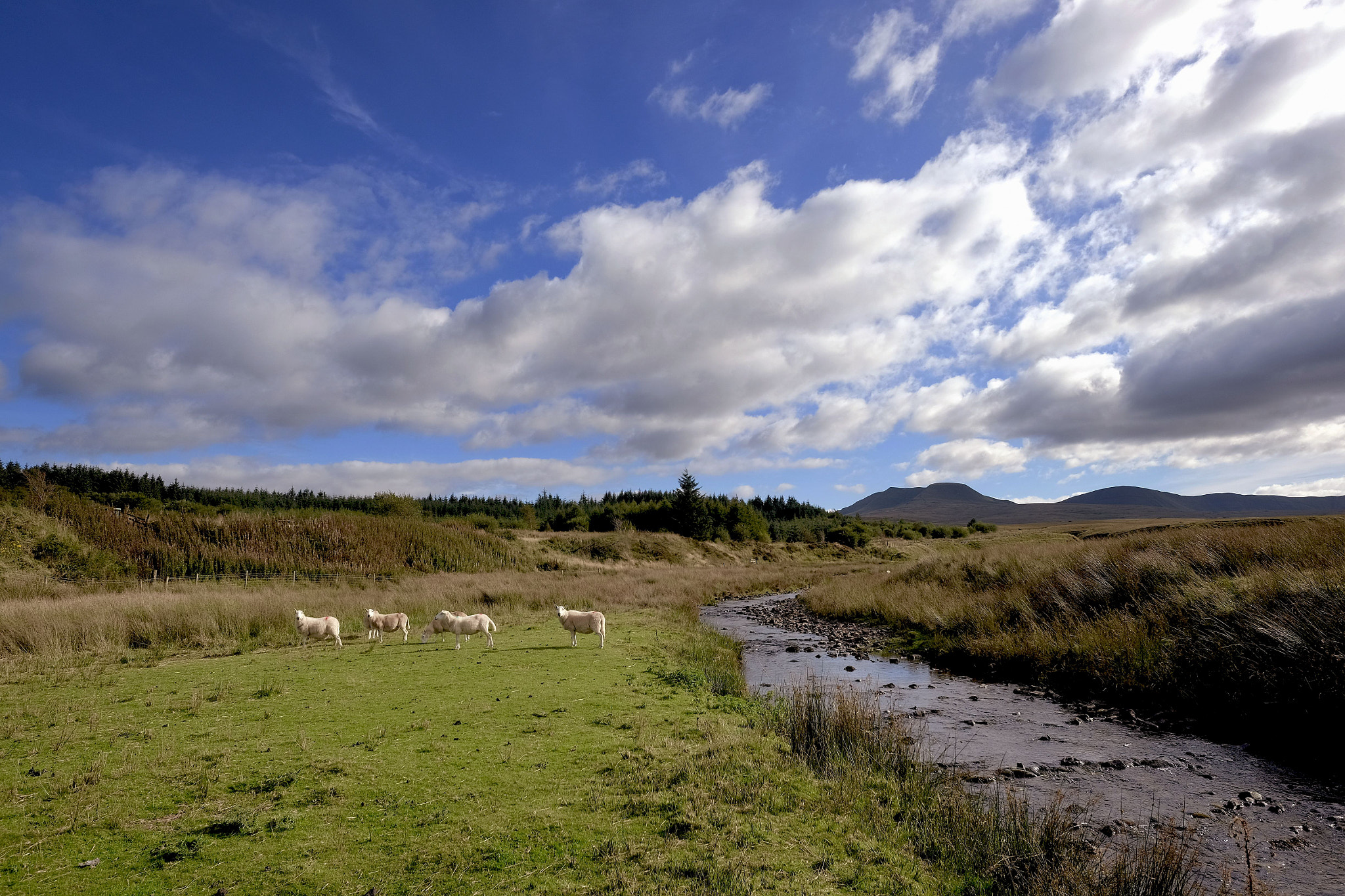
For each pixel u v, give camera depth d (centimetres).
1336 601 1114
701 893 442
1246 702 1062
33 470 3766
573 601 2641
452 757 728
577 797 618
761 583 4384
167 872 466
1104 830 650
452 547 4566
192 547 3569
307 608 2038
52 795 606
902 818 625
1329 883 550
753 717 950
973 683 1392
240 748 755
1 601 1986
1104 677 1295
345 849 504
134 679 1192
